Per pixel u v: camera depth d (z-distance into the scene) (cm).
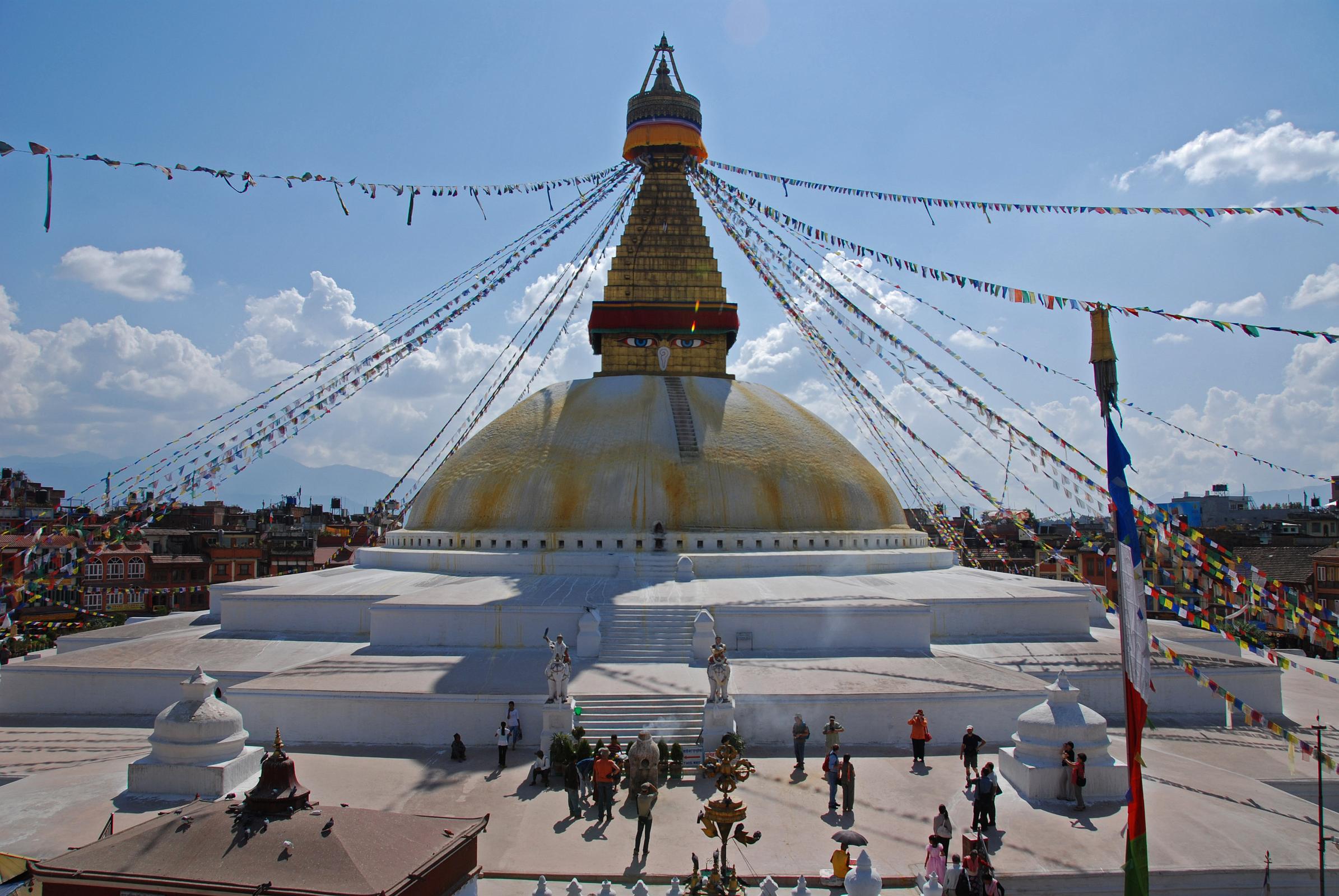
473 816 1652
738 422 3547
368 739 2102
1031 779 1719
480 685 2191
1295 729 2350
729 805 1309
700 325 3844
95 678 2469
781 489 3394
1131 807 1211
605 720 2064
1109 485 1245
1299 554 4844
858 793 1770
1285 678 2956
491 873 1421
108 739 2222
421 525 3647
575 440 3450
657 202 3912
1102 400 1256
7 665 2481
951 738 2105
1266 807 1697
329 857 1053
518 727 2030
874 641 2586
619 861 1460
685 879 1332
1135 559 1209
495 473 3472
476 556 3216
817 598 2747
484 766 1934
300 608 2873
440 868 1109
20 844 1501
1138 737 1205
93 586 5175
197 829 1096
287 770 1159
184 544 5775
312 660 2547
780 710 2086
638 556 3134
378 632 2650
